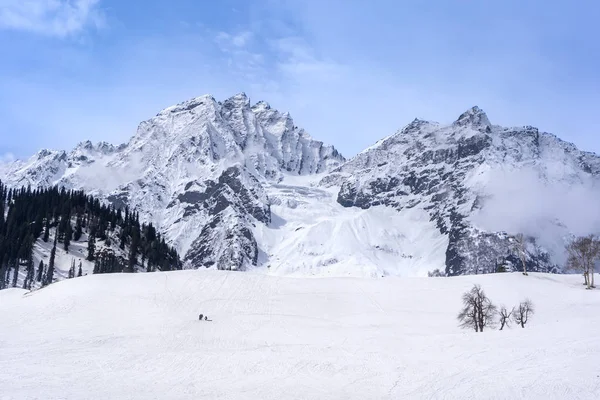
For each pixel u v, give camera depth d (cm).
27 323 8588
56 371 5528
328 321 9150
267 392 4731
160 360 6000
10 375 5344
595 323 6291
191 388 4875
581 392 3916
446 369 5044
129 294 10594
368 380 5022
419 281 12612
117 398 4538
